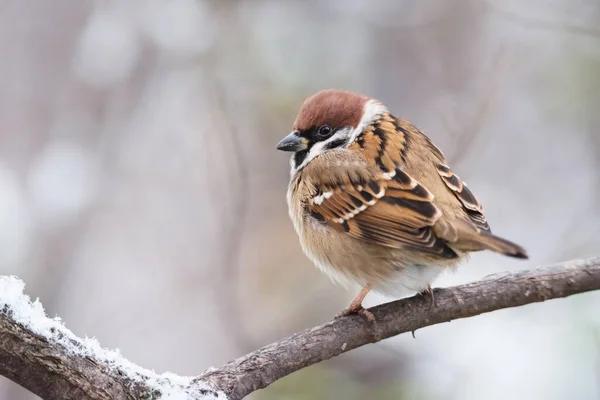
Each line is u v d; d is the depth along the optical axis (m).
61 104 13.62
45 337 5.54
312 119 8.62
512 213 14.05
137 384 5.80
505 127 14.52
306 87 14.01
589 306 10.73
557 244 13.49
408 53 14.64
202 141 14.59
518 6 13.67
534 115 14.38
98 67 13.87
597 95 13.47
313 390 10.55
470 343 11.56
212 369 6.39
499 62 13.72
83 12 13.95
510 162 14.49
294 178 8.73
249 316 12.75
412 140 8.27
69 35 13.84
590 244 13.20
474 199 7.92
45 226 12.73
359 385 11.09
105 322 13.16
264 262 13.48
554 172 14.33
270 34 14.29
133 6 14.09
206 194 14.45
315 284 13.09
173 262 13.84
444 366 11.38
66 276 12.77
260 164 13.91
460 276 12.38
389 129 8.40
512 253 6.68
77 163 13.26
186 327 13.30
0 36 13.59
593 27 13.04
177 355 13.09
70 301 12.82
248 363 6.48
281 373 6.62
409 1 14.80
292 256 13.55
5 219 12.48
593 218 13.68
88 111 13.74
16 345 5.45
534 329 11.49
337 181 8.09
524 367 11.09
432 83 14.50
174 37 14.08
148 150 14.38
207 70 14.12
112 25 13.98
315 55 14.28
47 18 13.79
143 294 13.49
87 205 13.16
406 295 7.78
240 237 12.57
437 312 7.27
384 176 7.92
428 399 10.98
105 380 5.69
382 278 7.80
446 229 7.33
